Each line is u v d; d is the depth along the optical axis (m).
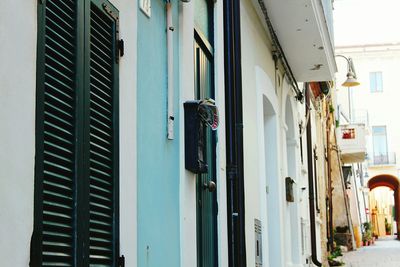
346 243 30.48
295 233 12.93
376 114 47.50
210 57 6.80
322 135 21.44
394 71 47.00
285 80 12.03
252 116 8.84
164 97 4.80
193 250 5.32
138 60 4.29
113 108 3.69
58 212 2.97
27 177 2.64
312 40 10.73
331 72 12.55
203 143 5.43
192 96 5.53
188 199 5.23
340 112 37.12
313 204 15.60
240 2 8.10
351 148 32.06
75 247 3.08
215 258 6.48
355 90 47.38
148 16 4.50
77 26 3.20
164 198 4.70
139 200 4.16
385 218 68.69
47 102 2.90
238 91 7.20
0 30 2.50
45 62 2.88
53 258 2.90
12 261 2.51
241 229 6.93
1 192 2.45
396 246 36.25
